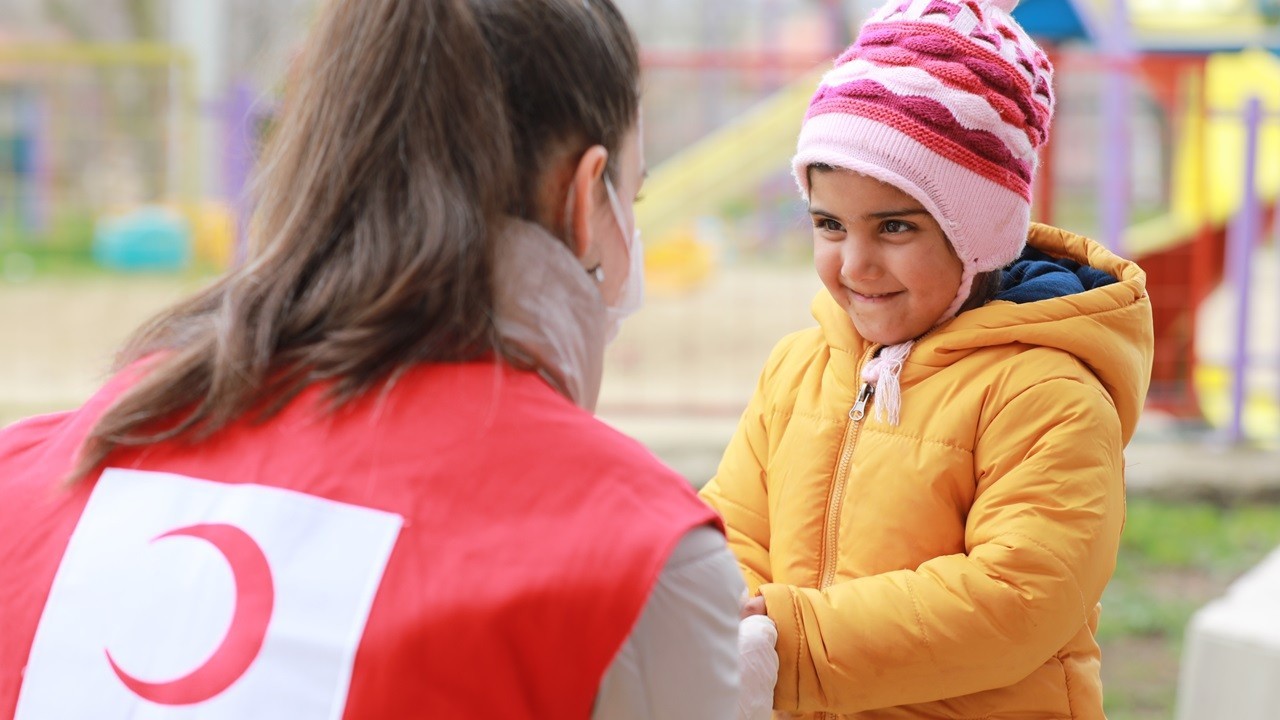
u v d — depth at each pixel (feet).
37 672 5.05
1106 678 17.31
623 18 5.66
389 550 4.77
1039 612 6.51
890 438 7.27
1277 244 40.68
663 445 26.45
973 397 7.07
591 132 5.37
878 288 7.21
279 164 5.34
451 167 5.09
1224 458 25.54
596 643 4.64
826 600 6.77
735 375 33.71
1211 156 32.01
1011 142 7.07
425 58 5.09
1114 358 7.13
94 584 5.06
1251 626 13.02
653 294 46.29
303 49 5.42
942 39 7.06
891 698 6.66
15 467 5.55
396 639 4.64
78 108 56.75
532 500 4.84
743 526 8.02
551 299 5.28
